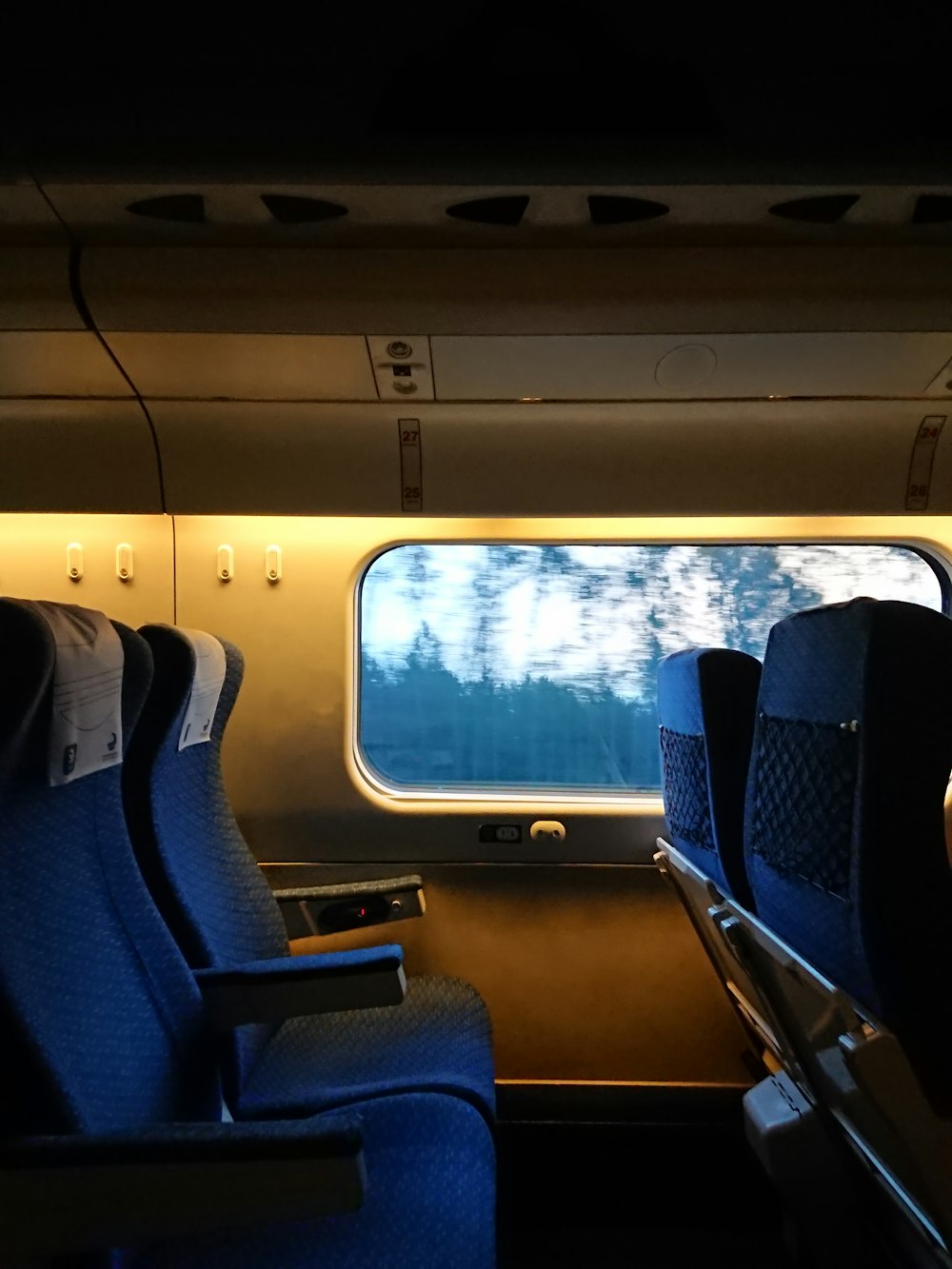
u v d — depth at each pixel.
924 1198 1.45
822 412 2.46
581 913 2.82
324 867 2.82
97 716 1.44
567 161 1.55
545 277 1.94
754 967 1.77
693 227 1.79
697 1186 2.70
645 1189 2.70
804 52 1.34
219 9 1.27
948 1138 1.35
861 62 1.35
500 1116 2.77
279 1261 1.43
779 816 1.58
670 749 2.34
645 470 2.58
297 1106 1.93
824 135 1.49
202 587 2.78
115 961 1.50
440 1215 1.54
